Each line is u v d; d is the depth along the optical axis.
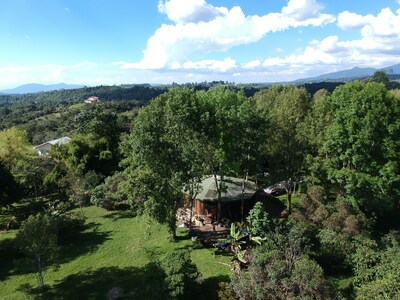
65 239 31.92
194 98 30.31
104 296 21.62
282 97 58.84
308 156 30.50
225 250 26.44
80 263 27.05
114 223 36.41
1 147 52.78
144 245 29.45
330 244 22.52
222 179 34.19
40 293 22.58
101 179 49.03
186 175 28.36
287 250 19.81
